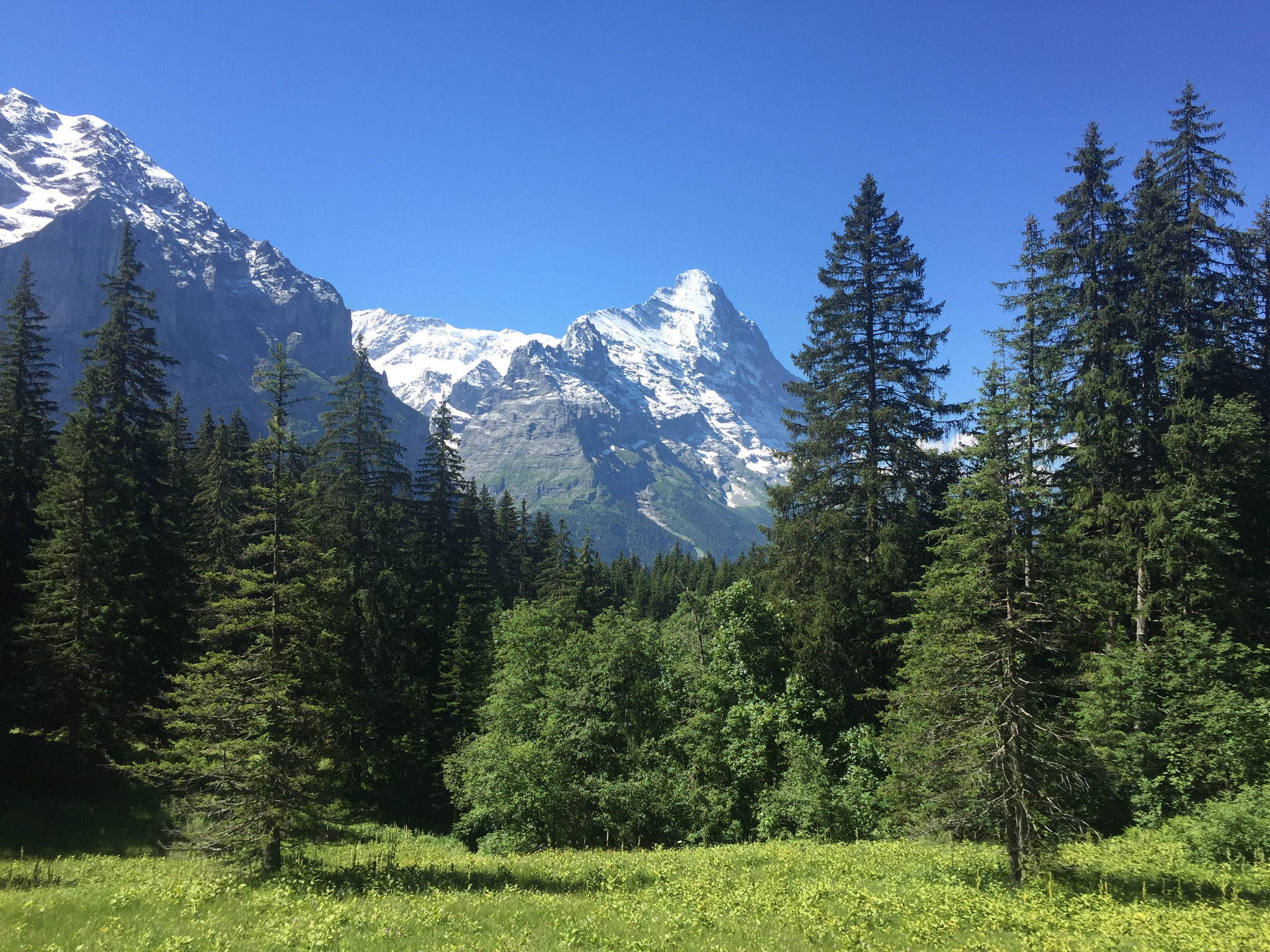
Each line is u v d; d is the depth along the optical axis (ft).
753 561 98.63
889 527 81.30
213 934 37.60
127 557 99.60
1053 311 82.12
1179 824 60.03
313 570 62.03
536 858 74.23
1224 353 82.84
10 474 104.17
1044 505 50.52
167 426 139.85
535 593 195.31
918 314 89.92
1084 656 69.51
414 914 43.06
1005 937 39.17
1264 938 36.40
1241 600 75.72
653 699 98.12
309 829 55.16
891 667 82.07
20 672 93.45
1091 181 86.12
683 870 61.31
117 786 91.04
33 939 35.99
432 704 128.06
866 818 75.25
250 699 53.88
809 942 39.11
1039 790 48.34
